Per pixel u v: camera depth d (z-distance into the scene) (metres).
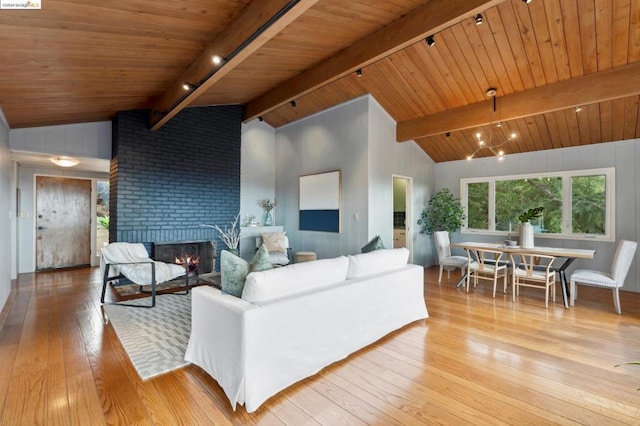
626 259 3.62
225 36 2.79
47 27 2.13
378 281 2.89
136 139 4.92
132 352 2.58
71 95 3.56
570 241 5.33
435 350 2.71
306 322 2.24
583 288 4.98
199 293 2.34
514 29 3.50
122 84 3.64
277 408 1.90
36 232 6.00
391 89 4.99
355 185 5.43
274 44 3.65
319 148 6.07
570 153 5.31
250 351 1.90
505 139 5.59
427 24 3.09
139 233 4.96
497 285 5.10
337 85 5.24
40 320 3.33
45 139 4.53
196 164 5.64
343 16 3.16
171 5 2.24
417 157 6.48
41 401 1.92
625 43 3.29
